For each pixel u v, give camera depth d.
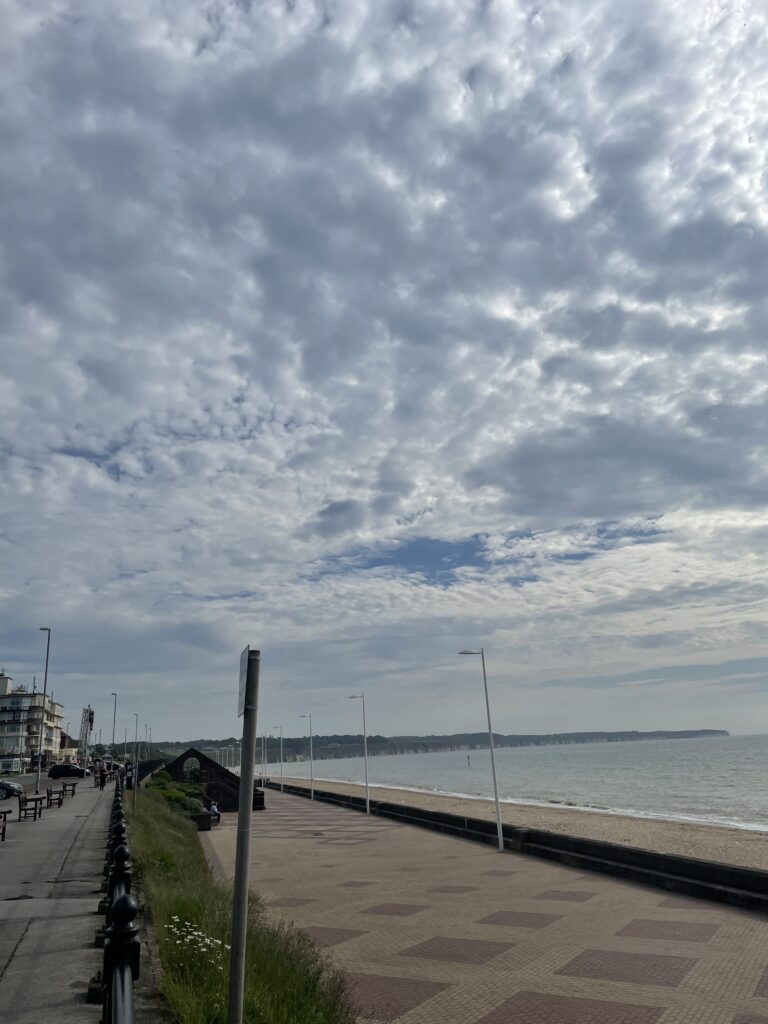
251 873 26.39
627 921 16.17
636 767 146.75
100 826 24.44
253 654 4.48
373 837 38.47
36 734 126.44
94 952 8.85
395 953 14.05
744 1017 9.86
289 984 8.16
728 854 31.17
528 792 92.06
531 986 11.55
